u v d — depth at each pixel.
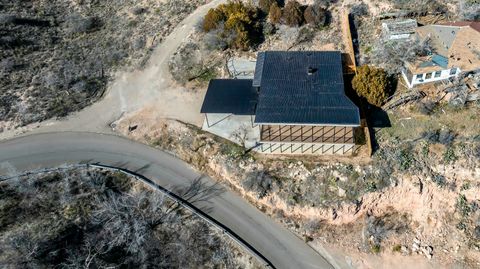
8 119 58.19
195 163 53.06
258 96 54.19
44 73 63.41
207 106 54.12
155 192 50.28
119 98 60.66
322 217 47.81
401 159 48.44
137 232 46.19
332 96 51.00
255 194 49.44
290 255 46.22
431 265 45.53
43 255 44.78
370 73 52.50
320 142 49.06
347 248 46.81
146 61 64.62
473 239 46.00
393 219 47.91
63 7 73.94
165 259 46.12
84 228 47.03
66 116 58.84
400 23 58.56
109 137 56.28
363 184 47.84
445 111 51.06
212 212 49.12
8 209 48.06
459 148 48.38
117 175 51.88
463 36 55.44
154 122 57.03
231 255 46.47
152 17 70.31
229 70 60.28
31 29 68.81
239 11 63.75
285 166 50.16
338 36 61.03
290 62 55.88
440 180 47.47
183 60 63.31
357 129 51.19
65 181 50.72
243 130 53.88
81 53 66.94
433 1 61.56
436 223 47.06
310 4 64.69
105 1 74.19
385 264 45.84
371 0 62.97
